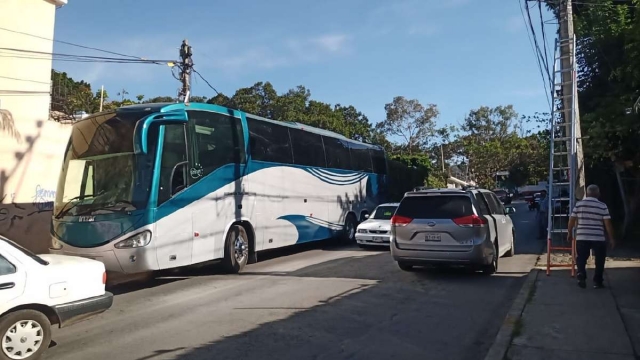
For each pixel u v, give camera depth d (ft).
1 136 47.03
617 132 50.55
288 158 51.90
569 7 42.47
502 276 37.83
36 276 20.76
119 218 34.14
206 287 35.68
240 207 43.21
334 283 35.94
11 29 48.78
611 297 28.94
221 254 40.55
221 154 41.70
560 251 47.62
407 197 38.11
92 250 34.06
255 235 45.11
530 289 31.42
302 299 30.96
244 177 44.29
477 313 27.50
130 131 35.58
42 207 50.31
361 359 20.40
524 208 136.56
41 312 20.92
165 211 35.42
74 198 35.83
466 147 202.28
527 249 53.21
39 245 49.96
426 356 20.80
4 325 19.74
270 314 27.43
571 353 19.86
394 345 22.16
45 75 51.75
